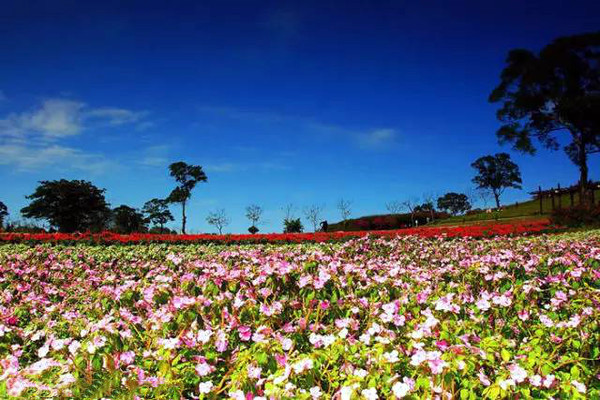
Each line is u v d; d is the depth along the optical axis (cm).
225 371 287
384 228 4388
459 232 1614
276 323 340
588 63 3303
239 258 771
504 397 239
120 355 286
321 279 374
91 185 5081
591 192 3203
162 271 621
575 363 282
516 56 3466
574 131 3331
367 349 287
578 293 410
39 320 405
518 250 744
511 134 3556
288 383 236
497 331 354
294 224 3847
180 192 5234
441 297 363
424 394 235
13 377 246
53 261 743
